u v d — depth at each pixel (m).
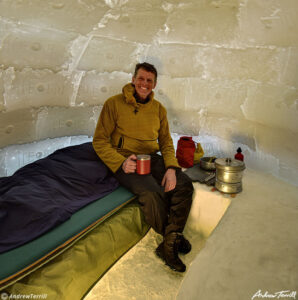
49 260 1.11
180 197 1.63
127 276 1.41
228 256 1.10
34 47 1.88
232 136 2.42
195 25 2.24
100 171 1.81
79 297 1.18
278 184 1.89
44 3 1.76
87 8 1.95
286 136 1.91
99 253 1.34
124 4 2.05
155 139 2.01
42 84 2.05
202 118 2.59
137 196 1.67
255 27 1.97
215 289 0.92
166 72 2.57
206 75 2.43
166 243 1.44
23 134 2.05
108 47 2.29
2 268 1.01
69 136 2.42
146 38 2.40
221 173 1.71
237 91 2.27
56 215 1.33
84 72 2.28
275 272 0.98
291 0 1.65
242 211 1.49
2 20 1.65
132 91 1.84
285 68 1.85
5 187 1.52
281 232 1.27
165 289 1.32
